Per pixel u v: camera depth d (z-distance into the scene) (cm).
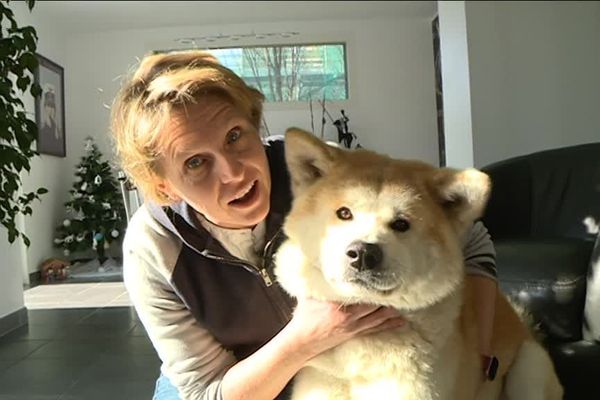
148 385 260
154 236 124
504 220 271
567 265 209
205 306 125
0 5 291
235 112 117
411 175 126
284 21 760
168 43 766
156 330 126
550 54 453
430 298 116
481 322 138
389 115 765
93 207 676
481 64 455
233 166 115
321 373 122
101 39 763
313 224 121
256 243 130
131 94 120
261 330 130
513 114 457
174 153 113
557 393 158
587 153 262
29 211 325
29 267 613
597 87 452
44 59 678
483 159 460
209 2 669
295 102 769
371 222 115
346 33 762
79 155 759
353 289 111
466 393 123
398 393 114
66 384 266
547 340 206
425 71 760
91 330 363
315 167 129
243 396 117
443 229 121
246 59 773
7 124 287
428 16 752
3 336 355
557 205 263
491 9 453
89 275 624
